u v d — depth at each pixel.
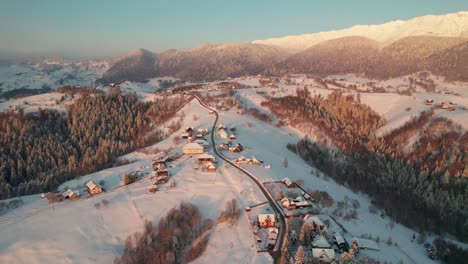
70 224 112.81
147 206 123.50
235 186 136.75
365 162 190.62
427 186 161.12
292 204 117.12
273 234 99.81
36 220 115.88
